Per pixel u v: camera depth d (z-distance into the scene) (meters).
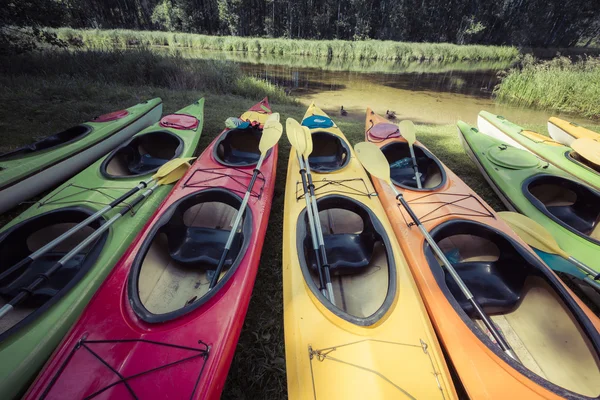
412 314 1.72
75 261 2.32
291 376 1.50
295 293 1.81
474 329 1.65
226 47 20.72
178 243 2.46
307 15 29.97
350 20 29.45
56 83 6.34
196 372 1.40
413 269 2.10
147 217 2.49
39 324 1.60
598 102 8.22
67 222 2.38
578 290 2.62
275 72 13.38
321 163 3.91
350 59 19.95
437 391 1.44
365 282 2.36
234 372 1.89
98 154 3.70
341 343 1.54
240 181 2.73
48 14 7.63
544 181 3.19
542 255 2.46
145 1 32.38
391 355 1.50
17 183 2.83
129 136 4.25
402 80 13.00
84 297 1.80
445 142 5.32
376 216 2.43
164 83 7.82
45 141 3.43
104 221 2.28
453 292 2.29
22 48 7.50
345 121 6.52
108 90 6.45
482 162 3.75
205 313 1.62
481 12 30.22
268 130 3.34
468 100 9.98
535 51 25.08
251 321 2.20
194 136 3.74
